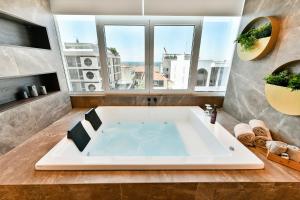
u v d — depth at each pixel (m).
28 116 1.47
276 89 1.27
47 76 2.04
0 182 0.95
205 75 2.36
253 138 1.36
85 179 0.98
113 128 2.21
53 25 1.95
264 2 1.51
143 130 2.19
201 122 1.87
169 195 1.01
